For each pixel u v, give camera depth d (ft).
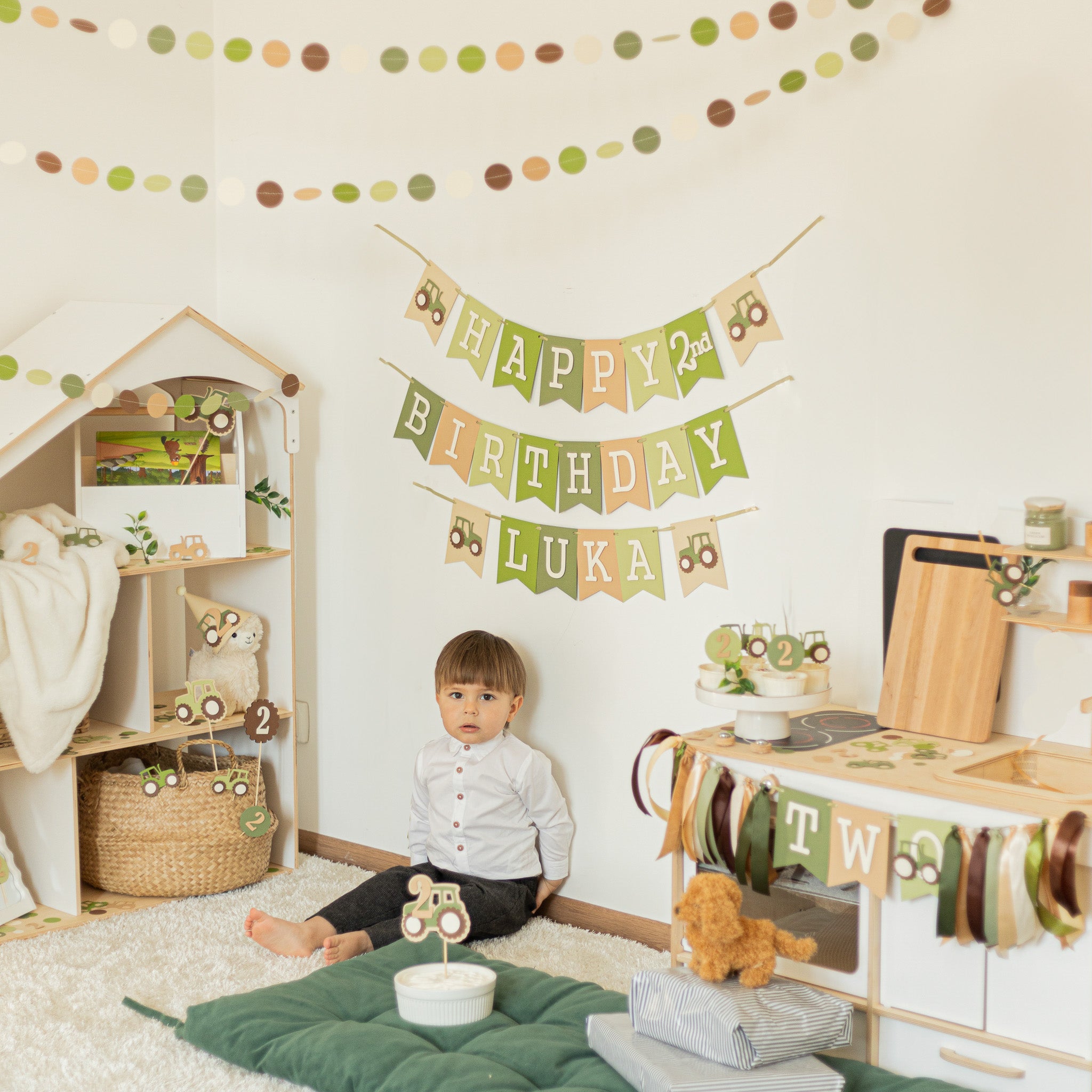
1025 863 4.90
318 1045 5.50
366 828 8.94
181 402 7.93
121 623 8.01
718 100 6.88
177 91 9.12
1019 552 5.73
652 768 6.52
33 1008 6.21
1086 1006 4.88
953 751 5.73
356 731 8.95
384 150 8.45
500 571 8.04
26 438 7.15
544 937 7.47
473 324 8.07
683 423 7.21
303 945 7.00
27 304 8.36
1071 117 5.74
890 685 6.19
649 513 7.38
